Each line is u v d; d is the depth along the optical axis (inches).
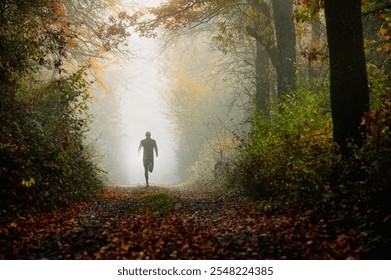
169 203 453.7
